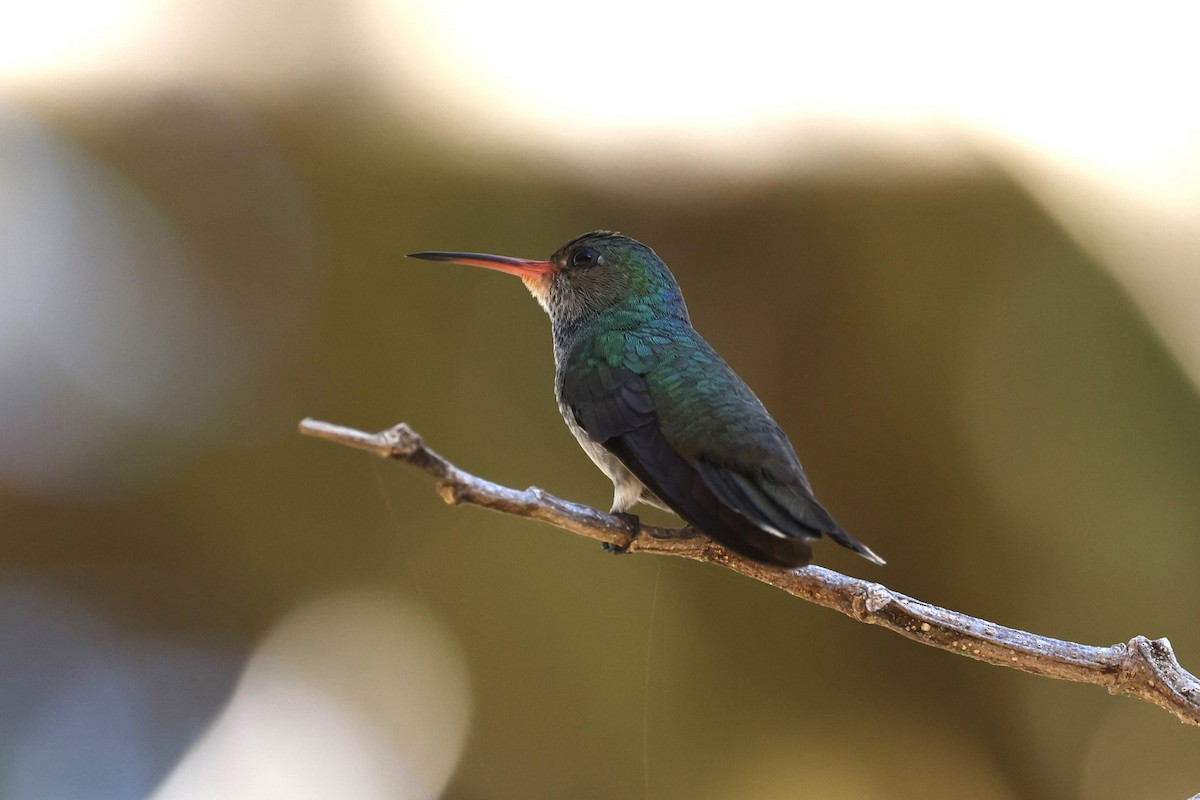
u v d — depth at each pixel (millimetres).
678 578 11555
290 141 11172
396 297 11320
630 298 8164
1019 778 11664
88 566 11992
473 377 11500
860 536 11438
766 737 11570
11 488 11641
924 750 11695
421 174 11039
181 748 12047
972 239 10867
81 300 11492
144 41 11672
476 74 11719
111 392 11727
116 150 11172
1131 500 10922
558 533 11531
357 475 11680
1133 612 10961
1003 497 11172
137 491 11914
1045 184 11055
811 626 11539
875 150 11031
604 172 11023
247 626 12156
